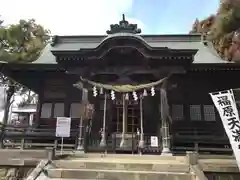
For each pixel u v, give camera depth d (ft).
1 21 63.57
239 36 46.47
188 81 57.26
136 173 30.14
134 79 51.11
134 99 48.80
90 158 39.19
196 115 55.72
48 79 59.82
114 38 46.78
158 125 52.54
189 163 32.96
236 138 35.04
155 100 55.31
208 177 34.12
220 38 51.70
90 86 50.29
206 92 56.85
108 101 55.42
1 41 56.18
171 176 29.58
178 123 55.26
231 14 44.39
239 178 34.14
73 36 67.97
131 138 49.60
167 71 48.55
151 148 46.68
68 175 30.60
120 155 40.88
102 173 30.45
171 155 42.06
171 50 46.39
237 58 49.65
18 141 57.31
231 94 37.45
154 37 67.82
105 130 52.26
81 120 47.96
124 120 49.08
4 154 38.11
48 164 33.14
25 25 59.00
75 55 48.03
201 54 61.72
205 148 46.42
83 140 46.78
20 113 131.03
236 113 36.32
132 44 47.19
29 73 58.49
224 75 56.44
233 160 36.50
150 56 47.24
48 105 58.65
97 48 47.37
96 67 49.98
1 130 48.60
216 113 55.62
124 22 53.06
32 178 29.27
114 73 49.83
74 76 58.70
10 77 58.49
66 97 58.65
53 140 54.08
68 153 42.29
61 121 40.63
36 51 59.98
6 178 37.01
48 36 67.87
